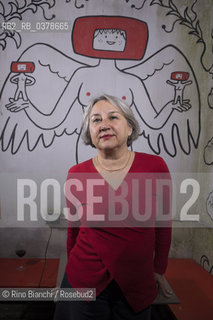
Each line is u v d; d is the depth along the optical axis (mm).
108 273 1023
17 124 2227
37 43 2199
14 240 2289
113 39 2213
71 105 2240
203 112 2262
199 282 1930
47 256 2307
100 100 1118
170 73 2248
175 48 2234
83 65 2225
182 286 1863
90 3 2188
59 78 2225
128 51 2225
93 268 1037
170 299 1519
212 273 2055
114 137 1054
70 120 2248
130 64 2238
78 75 2227
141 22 2213
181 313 1556
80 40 2209
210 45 2182
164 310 1866
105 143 1051
